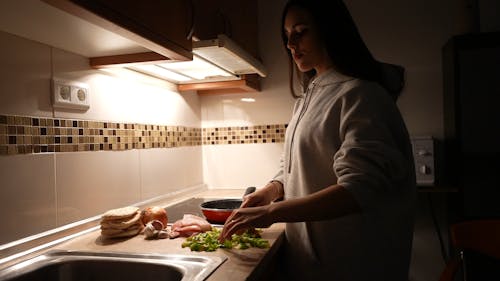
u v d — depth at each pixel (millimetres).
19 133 875
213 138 1997
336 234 802
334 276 806
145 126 1443
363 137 686
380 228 776
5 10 713
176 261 793
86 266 847
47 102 965
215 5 1281
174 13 984
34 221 913
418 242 1784
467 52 1501
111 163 1228
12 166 854
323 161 801
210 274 692
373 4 1828
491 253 1185
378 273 785
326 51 854
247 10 1688
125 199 1299
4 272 758
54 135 985
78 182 1072
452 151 1578
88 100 1120
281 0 1922
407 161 739
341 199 643
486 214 1488
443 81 1728
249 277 683
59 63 1011
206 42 1076
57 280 840
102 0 681
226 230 769
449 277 999
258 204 997
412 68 1780
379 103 738
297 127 878
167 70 1391
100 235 1041
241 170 1961
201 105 2010
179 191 1702
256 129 1938
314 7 796
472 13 1701
